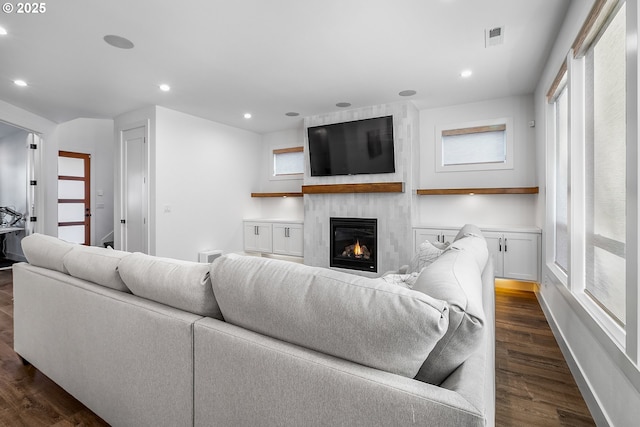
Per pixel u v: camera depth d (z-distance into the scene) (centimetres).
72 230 657
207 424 108
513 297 369
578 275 213
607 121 171
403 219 427
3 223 596
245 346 98
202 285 117
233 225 555
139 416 130
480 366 83
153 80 346
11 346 236
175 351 115
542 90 334
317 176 495
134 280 135
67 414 161
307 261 502
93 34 253
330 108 451
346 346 85
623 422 131
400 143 426
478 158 429
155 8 221
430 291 91
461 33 256
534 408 171
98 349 145
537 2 217
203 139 498
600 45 180
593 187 193
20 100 405
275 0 214
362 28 248
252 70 323
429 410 70
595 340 166
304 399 87
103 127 705
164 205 437
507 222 415
